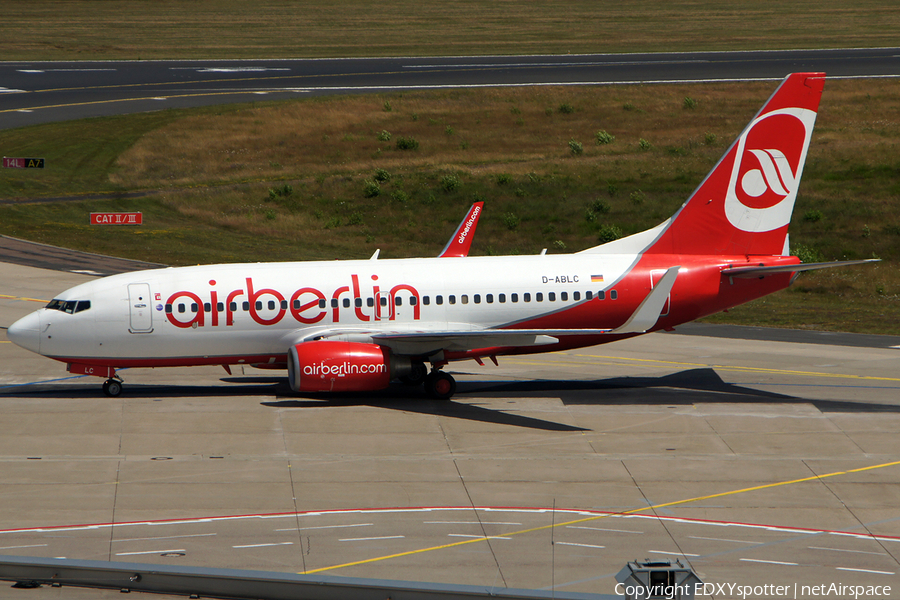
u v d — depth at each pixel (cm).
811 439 12400
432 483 10619
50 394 14488
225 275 14125
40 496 10012
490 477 10838
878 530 9338
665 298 12681
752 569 8375
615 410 13838
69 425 12712
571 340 14888
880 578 8206
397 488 10438
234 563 8362
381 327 14200
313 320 14075
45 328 13588
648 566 6038
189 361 14100
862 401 14375
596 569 8319
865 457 11662
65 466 11019
